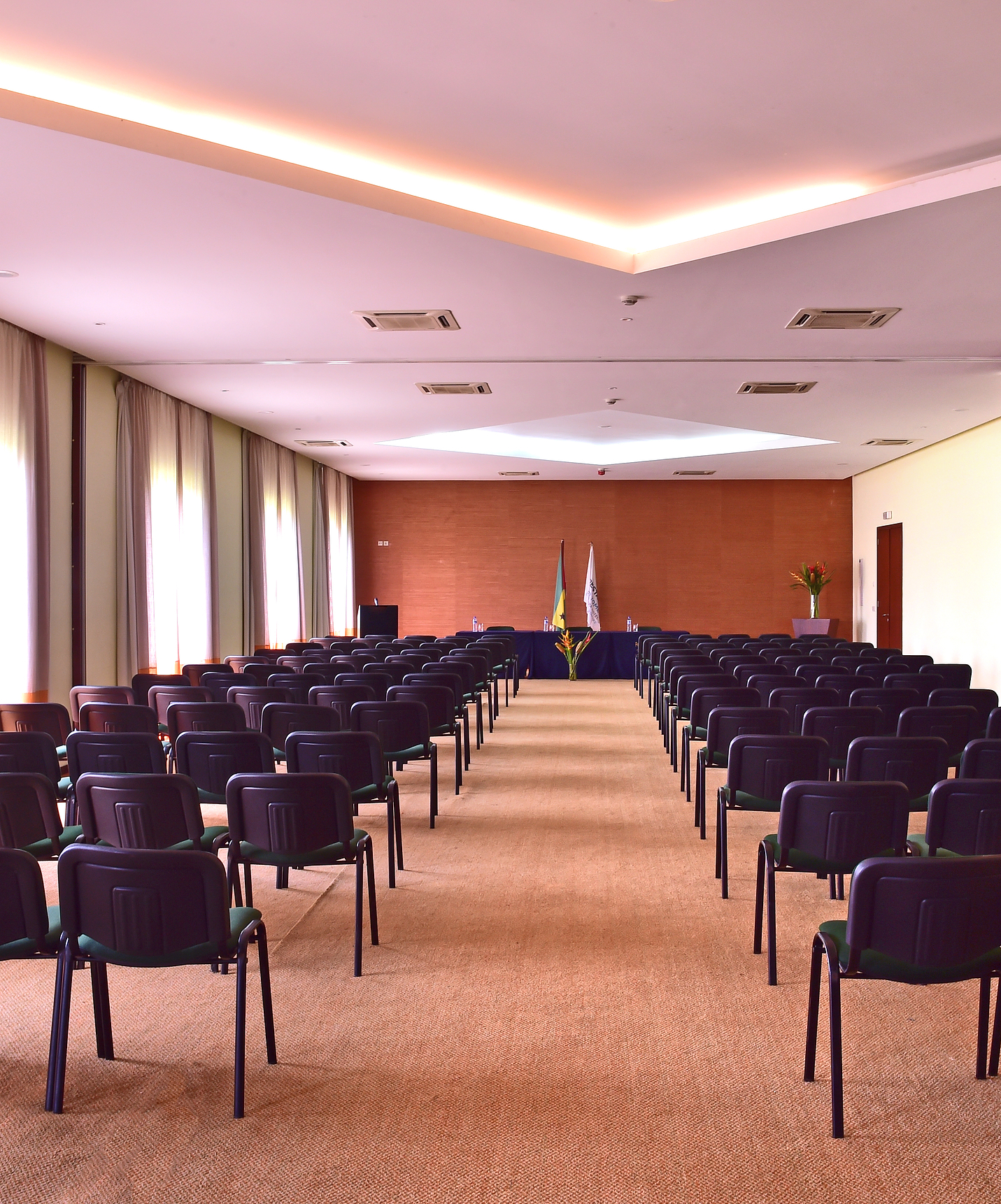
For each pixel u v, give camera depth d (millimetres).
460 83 5008
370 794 4973
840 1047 2777
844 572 19891
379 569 20344
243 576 14273
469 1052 3281
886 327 8477
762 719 5805
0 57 4766
